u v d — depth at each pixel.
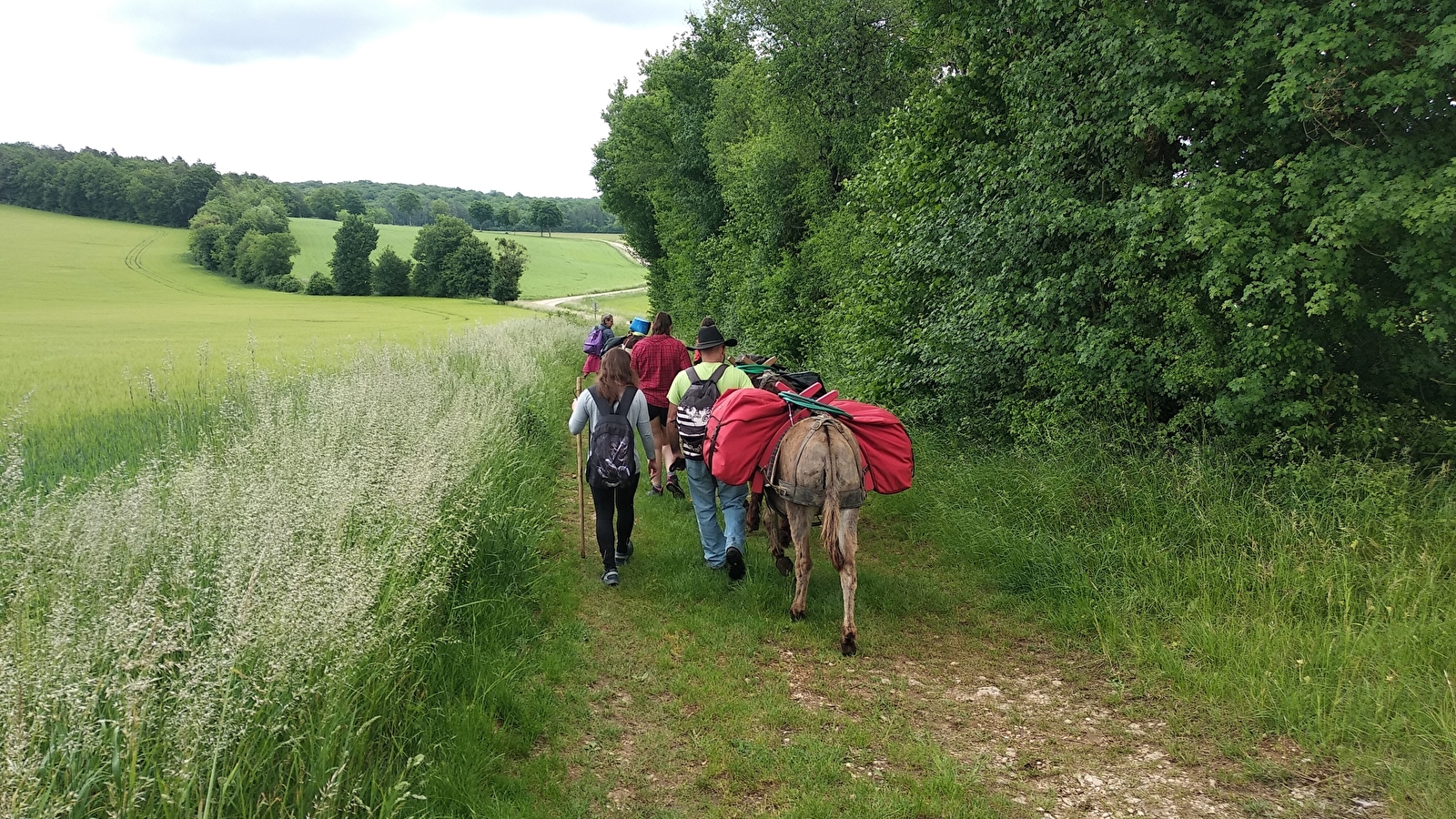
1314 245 6.21
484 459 7.47
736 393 6.17
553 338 25.03
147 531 4.14
